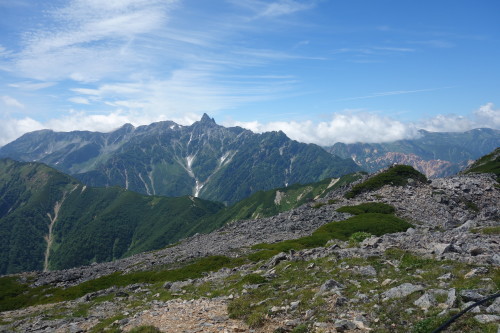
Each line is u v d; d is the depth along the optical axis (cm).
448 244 2192
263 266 3162
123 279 4741
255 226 7425
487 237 2442
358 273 2106
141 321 2016
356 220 6056
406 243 2611
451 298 1422
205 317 1911
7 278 6944
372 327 1402
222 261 4566
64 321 2662
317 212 7294
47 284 6012
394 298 1592
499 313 1248
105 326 2164
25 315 3344
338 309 1630
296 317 1673
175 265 5209
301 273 2436
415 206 7019
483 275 1639
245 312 1853
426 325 1289
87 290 4550
